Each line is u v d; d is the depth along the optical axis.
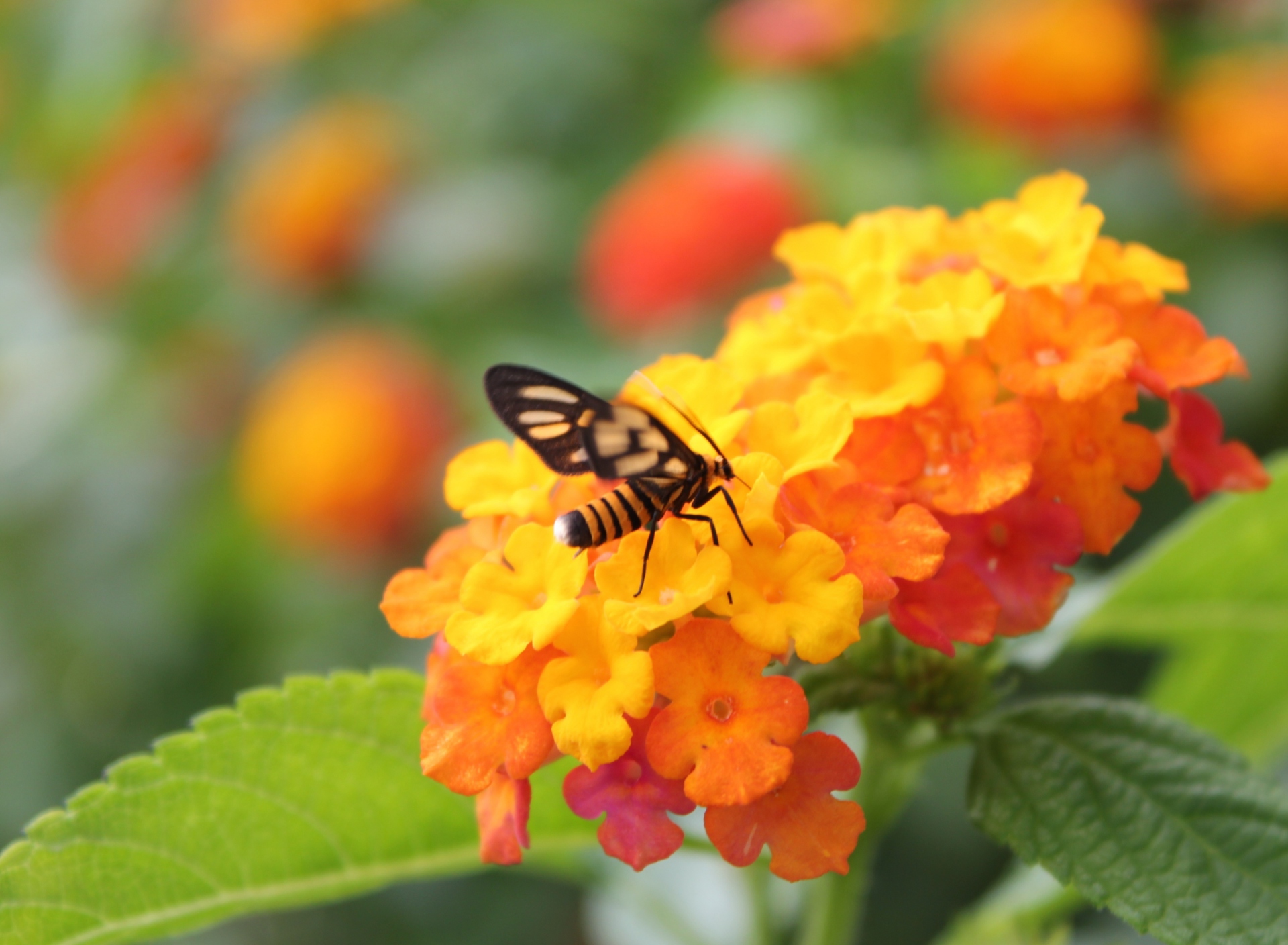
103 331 0.41
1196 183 0.37
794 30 0.37
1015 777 0.27
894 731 0.27
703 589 0.25
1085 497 0.26
